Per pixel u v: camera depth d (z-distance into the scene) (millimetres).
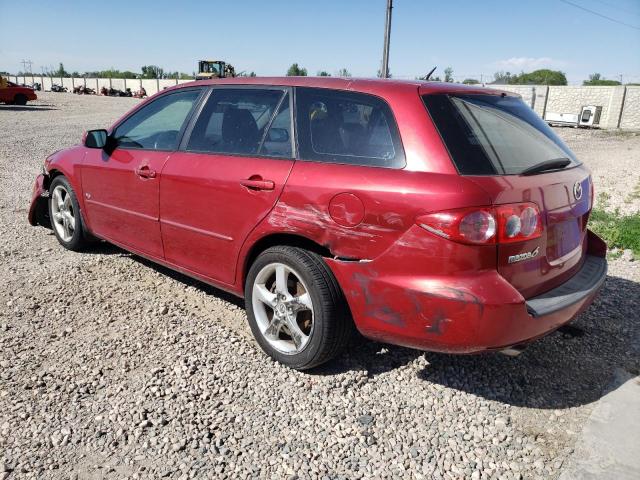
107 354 3607
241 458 2707
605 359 3781
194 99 4281
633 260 6008
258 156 3621
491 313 2732
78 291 4609
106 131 4887
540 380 3490
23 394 3150
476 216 2719
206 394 3199
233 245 3717
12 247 5723
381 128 3143
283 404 3148
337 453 2770
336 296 3205
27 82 85875
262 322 3623
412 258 2871
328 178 3178
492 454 2801
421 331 2914
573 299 3096
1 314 4137
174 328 4012
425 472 2662
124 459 2674
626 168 15297
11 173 10453
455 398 3262
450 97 3186
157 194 4266
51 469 2592
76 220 5383
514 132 3279
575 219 3393
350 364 3588
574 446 2881
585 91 38312
